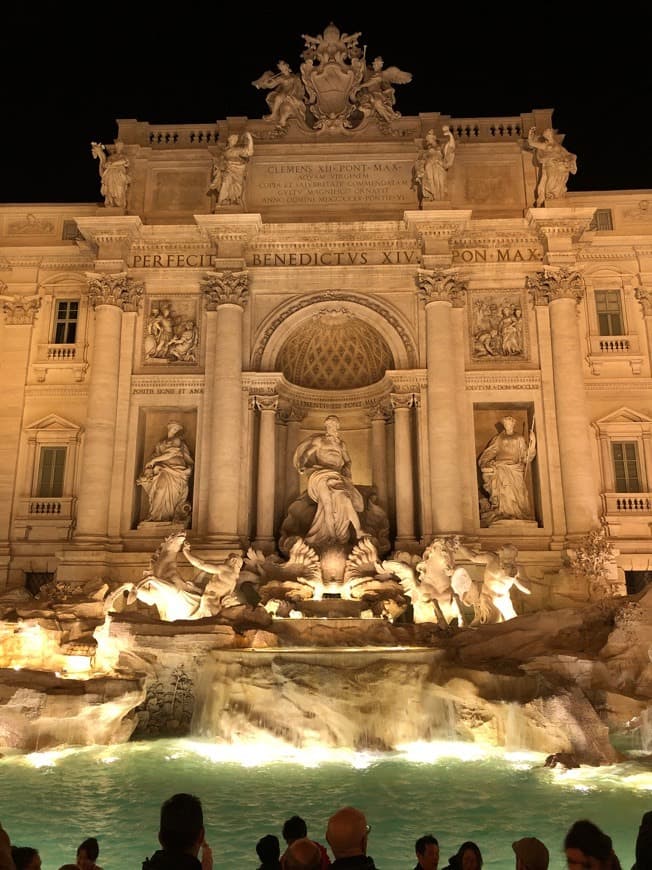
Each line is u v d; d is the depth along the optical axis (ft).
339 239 102.83
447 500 92.53
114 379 98.63
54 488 102.99
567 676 59.93
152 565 76.48
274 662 58.34
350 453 108.58
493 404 100.17
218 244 101.60
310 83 109.50
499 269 102.47
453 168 106.93
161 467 97.71
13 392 105.19
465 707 57.72
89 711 56.95
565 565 90.48
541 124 107.34
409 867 30.96
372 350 105.40
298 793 42.88
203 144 108.88
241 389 98.02
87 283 107.04
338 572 86.89
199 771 48.49
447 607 77.00
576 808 39.55
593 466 96.84
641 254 106.11
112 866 31.12
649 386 102.12
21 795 42.57
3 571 99.40
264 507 95.71
